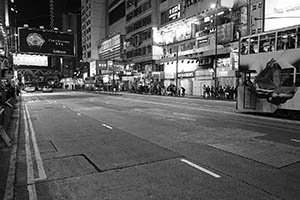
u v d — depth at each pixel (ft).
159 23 185.06
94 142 27.35
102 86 240.73
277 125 37.47
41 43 116.78
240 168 18.42
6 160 20.68
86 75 322.55
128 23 232.32
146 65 202.59
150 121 42.29
